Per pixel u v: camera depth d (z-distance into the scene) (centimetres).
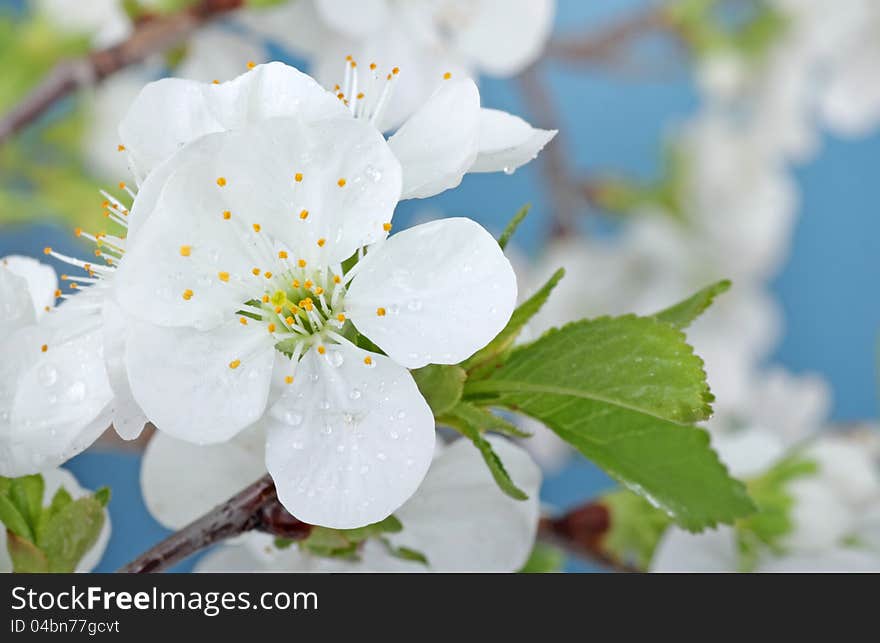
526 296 24
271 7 31
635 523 27
